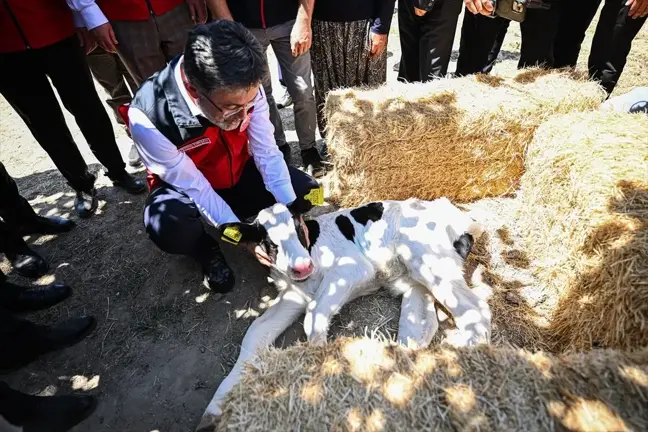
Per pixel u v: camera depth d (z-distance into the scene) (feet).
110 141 12.60
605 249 7.71
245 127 8.79
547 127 10.69
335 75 13.66
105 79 13.46
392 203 10.40
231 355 9.23
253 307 10.18
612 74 13.28
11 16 9.45
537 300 9.72
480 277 10.26
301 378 5.94
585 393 5.32
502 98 11.44
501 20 13.19
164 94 7.90
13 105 10.86
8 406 7.41
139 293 10.71
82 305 10.53
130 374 9.03
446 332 9.28
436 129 10.99
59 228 12.52
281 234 8.45
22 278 11.43
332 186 12.69
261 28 11.27
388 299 10.19
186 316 10.09
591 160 9.08
